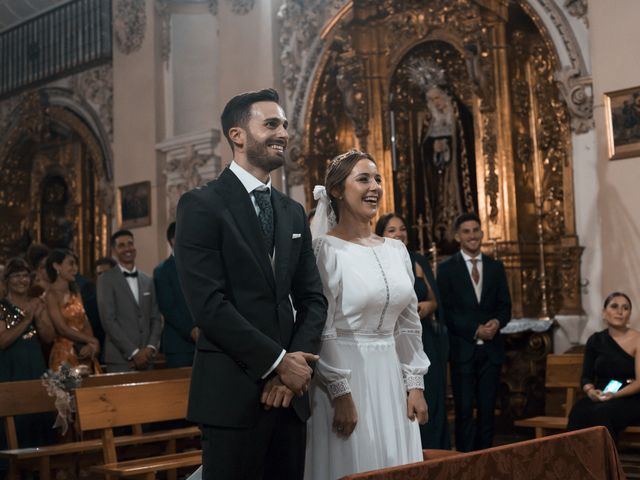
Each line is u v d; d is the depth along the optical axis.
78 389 5.43
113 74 14.27
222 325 3.05
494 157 9.60
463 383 7.19
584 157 9.02
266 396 3.08
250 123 3.32
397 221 6.48
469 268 7.40
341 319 3.60
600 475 3.49
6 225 17.20
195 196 3.22
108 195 14.48
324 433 3.54
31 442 7.05
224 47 12.24
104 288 8.18
